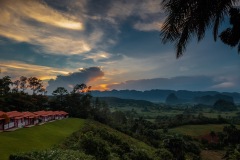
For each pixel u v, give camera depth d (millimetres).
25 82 136750
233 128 124812
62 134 61719
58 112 107062
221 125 159625
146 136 113750
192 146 101062
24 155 23469
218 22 11211
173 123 160875
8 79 118500
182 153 76438
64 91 139000
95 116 130750
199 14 10641
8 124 59719
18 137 49156
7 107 96438
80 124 95625
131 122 150250
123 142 56406
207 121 165500
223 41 11445
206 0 10430
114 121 134500
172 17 10695
